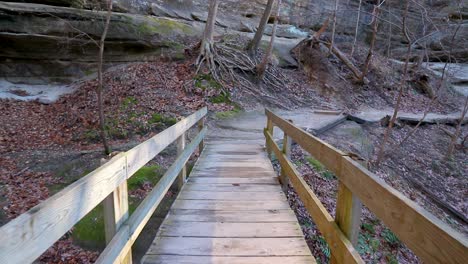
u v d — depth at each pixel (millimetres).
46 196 5672
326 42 17547
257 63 14195
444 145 11750
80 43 12156
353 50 18359
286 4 20938
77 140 8617
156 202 2535
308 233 4852
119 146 7828
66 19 11961
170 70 12336
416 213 1069
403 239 1158
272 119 6102
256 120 10781
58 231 1099
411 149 10836
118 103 10094
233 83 12625
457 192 8992
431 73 18562
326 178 6621
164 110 9930
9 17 11266
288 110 12570
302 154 7363
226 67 13023
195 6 17828
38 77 12203
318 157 2600
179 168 3691
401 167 9453
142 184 5672
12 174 6465
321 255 4582
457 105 16812
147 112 9695
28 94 11375
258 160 6066
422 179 9180
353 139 9656
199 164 5742
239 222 3268
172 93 11094
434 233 957
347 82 16172
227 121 10336
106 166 1574
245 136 8859
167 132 3092
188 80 11875
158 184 2658
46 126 9523
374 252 5195
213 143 7969
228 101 11602
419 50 19766
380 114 13391
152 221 4816
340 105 14352
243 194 4133
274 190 4305
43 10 11648
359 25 21672
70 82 12422
